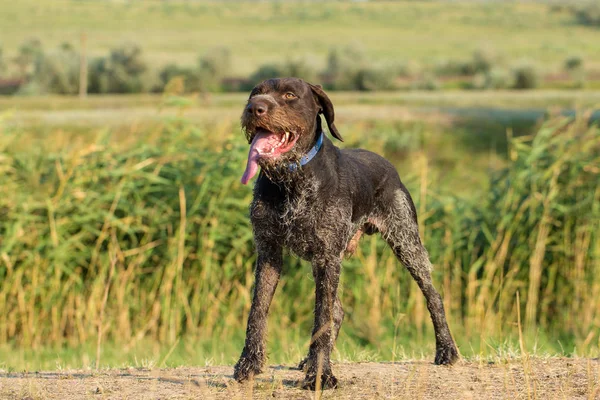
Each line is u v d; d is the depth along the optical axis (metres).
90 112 39.91
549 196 12.88
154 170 12.86
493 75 69.75
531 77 68.94
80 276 12.48
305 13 169.50
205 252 12.42
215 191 12.62
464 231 13.45
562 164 13.32
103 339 11.88
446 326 7.94
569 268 13.02
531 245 12.95
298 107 6.57
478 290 12.91
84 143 14.30
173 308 12.16
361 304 12.85
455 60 90.12
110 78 68.25
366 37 134.12
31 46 93.06
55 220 12.31
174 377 7.21
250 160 6.41
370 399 6.18
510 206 13.19
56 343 11.95
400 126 34.66
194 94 13.65
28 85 66.06
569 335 12.15
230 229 12.55
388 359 9.54
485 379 6.93
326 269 6.75
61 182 12.34
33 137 14.74
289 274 12.80
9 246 11.76
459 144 32.44
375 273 12.88
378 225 7.91
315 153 6.66
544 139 13.56
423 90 69.12
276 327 12.16
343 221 6.81
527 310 12.52
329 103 6.88
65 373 7.70
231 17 163.88
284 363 8.43
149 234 12.55
